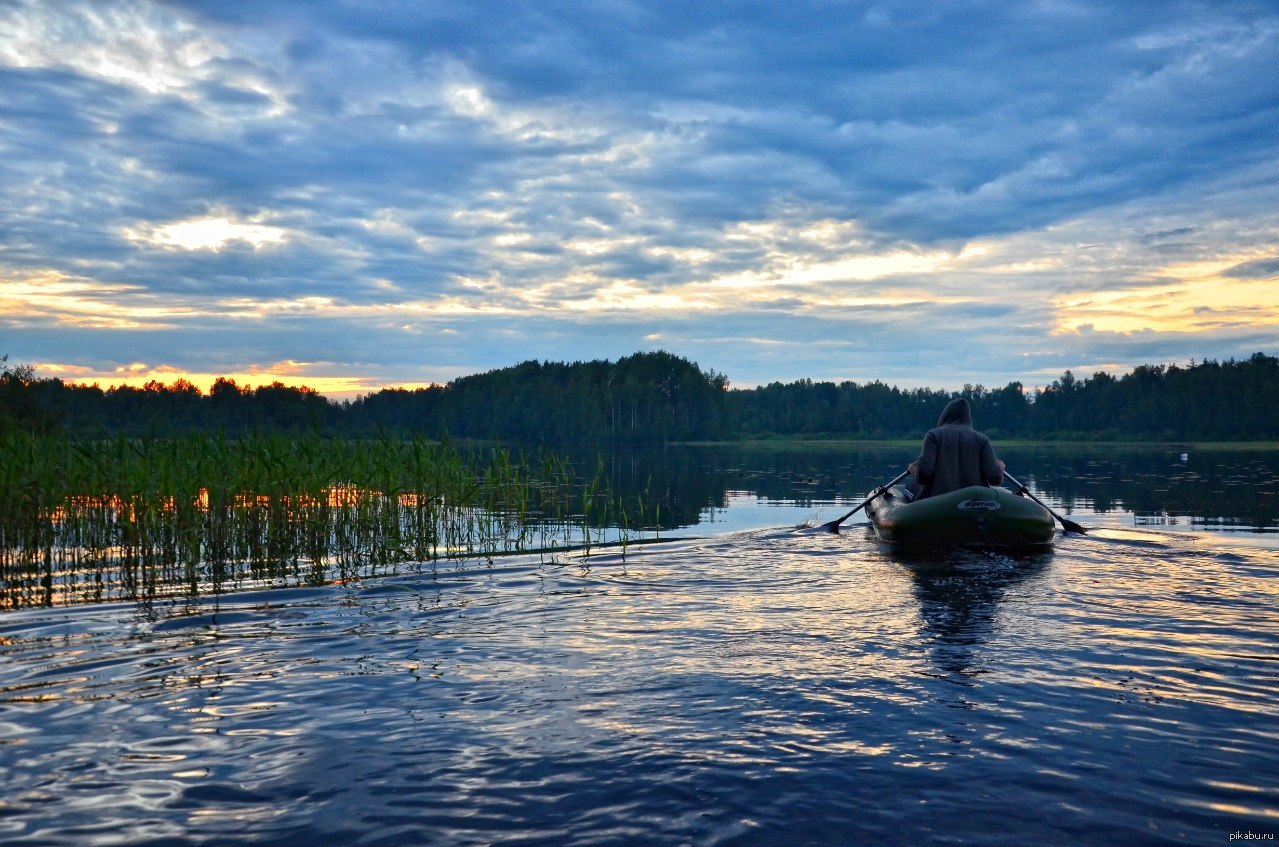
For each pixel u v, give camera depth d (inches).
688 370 4461.1
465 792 105.0
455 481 397.1
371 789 105.9
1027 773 109.6
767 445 3811.5
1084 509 523.2
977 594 234.7
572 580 270.4
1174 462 1428.4
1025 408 4662.9
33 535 309.3
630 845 91.1
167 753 118.4
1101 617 202.5
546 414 3850.9
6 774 110.9
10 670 162.4
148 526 306.0
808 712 134.6
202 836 93.4
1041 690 144.7
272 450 357.1
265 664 166.4
